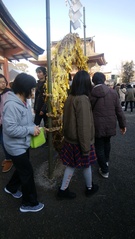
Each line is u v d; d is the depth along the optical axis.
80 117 1.94
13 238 1.79
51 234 1.83
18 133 1.78
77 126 1.99
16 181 2.34
